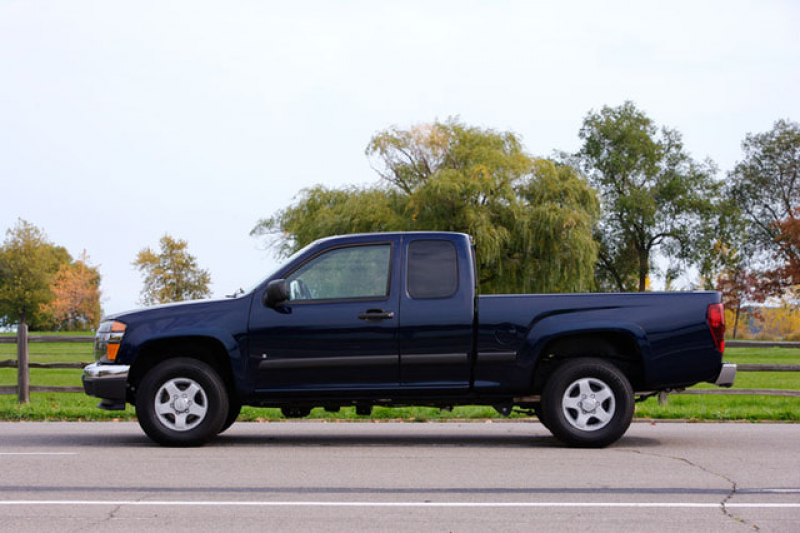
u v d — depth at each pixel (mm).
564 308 9203
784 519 5523
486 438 10250
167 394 9289
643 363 9148
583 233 39156
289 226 45188
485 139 41094
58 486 6707
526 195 40719
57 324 88812
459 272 9305
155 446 9305
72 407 13719
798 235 58656
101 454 8594
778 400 15945
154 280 70750
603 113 75125
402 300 9242
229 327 9258
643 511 5758
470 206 38250
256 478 7082
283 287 9094
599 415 9086
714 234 72875
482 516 5609
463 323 9172
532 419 12867
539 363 9438
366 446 9367
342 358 9188
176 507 5891
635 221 72812
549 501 6094
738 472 7391
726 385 9359
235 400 10094
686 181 73562
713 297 9281
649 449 9016
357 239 9469
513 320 9180
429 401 9344
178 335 9234
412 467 7688
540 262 39031
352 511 5762
